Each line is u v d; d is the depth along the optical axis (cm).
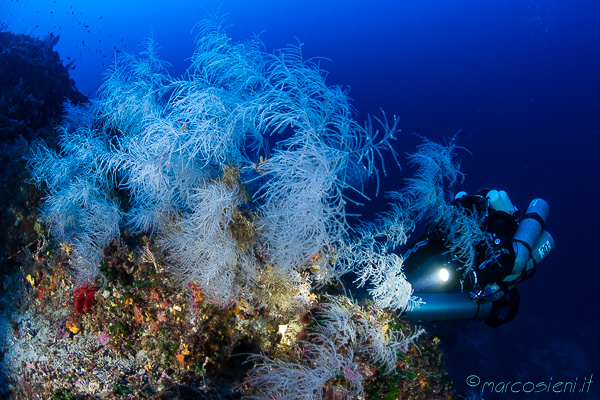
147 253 286
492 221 347
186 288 266
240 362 278
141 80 349
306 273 296
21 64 619
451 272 338
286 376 241
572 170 4016
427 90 5262
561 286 1659
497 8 6094
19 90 587
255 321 273
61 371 253
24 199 358
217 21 304
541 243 347
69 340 272
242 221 277
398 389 264
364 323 287
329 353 258
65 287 296
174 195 312
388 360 272
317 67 289
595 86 5291
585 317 1245
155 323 258
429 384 281
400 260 317
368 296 363
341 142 276
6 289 338
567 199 3628
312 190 249
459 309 346
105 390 234
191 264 273
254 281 278
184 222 279
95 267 282
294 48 288
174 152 290
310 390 229
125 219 329
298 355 270
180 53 3934
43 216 340
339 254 310
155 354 250
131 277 281
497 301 354
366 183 340
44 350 271
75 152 354
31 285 315
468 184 3425
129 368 247
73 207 324
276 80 286
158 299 264
